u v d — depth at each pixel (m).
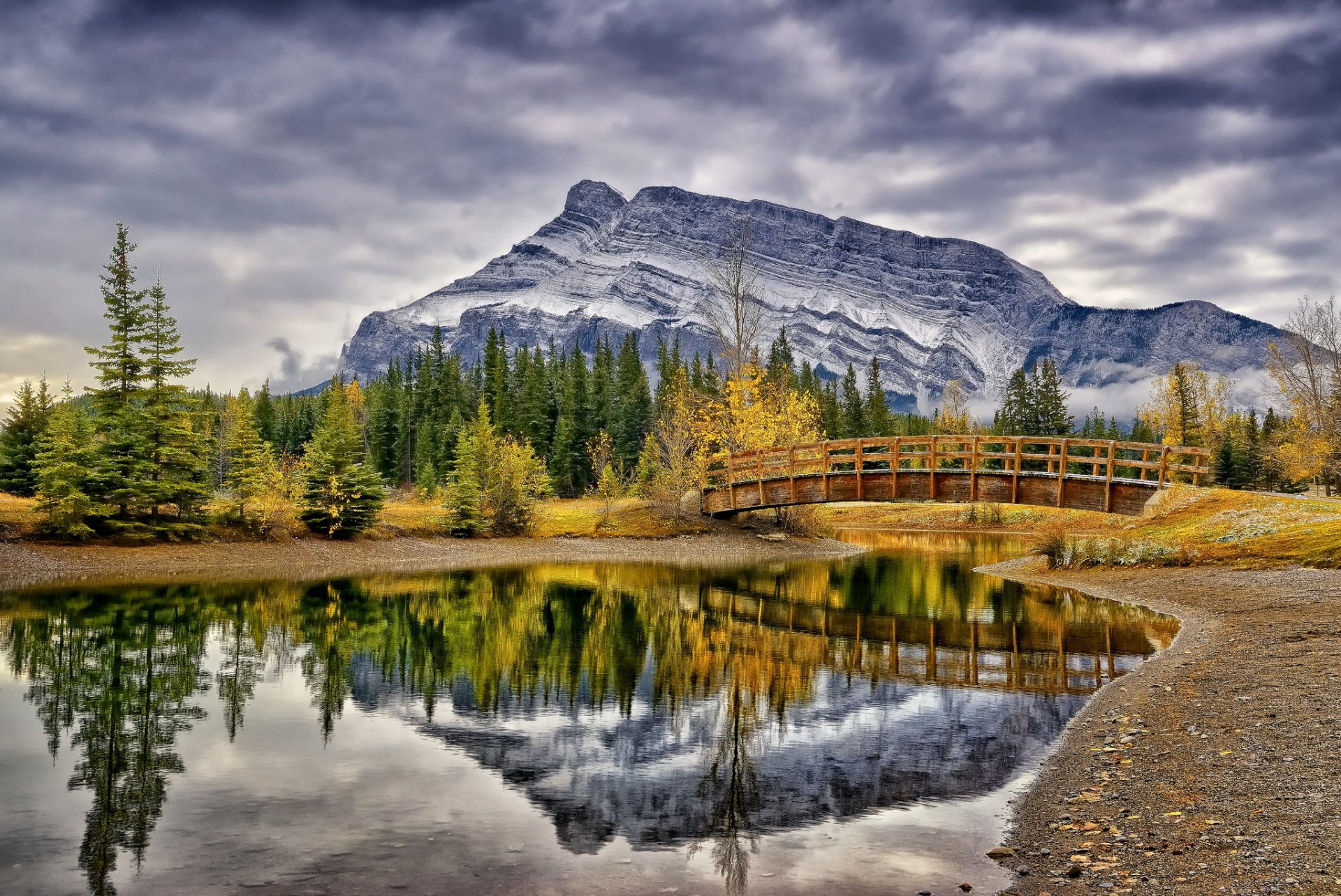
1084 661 19.27
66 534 38.81
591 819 10.36
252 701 16.27
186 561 39.81
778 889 8.30
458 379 106.56
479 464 55.78
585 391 98.00
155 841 9.63
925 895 8.07
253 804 10.90
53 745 13.37
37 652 20.47
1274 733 11.36
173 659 20.02
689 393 68.94
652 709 15.83
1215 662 16.48
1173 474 40.12
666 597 32.09
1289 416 78.31
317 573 39.16
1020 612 27.55
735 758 12.70
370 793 11.31
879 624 25.48
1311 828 8.28
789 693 16.98
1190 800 9.56
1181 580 29.09
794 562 48.25
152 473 42.88
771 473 54.75
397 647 21.78
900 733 13.94
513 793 11.34
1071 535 45.62
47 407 57.78
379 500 49.06
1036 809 10.15
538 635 23.70
